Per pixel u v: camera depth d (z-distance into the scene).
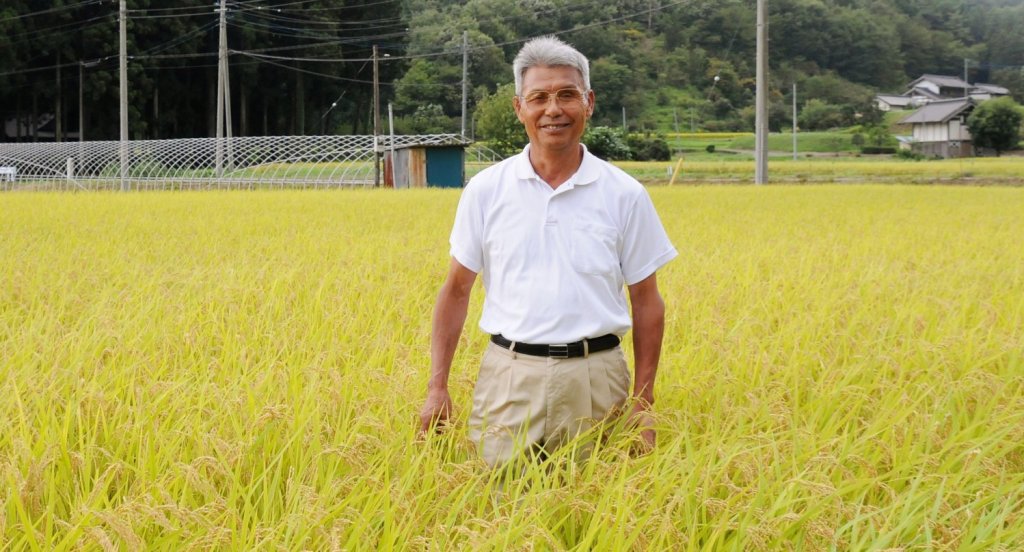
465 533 2.71
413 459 3.42
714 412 4.09
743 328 5.78
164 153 34.97
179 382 4.13
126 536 2.59
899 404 4.15
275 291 7.22
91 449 3.42
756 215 16.50
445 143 35.00
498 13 88.19
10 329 5.85
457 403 4.33
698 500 3.16
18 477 3.02
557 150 3.54
